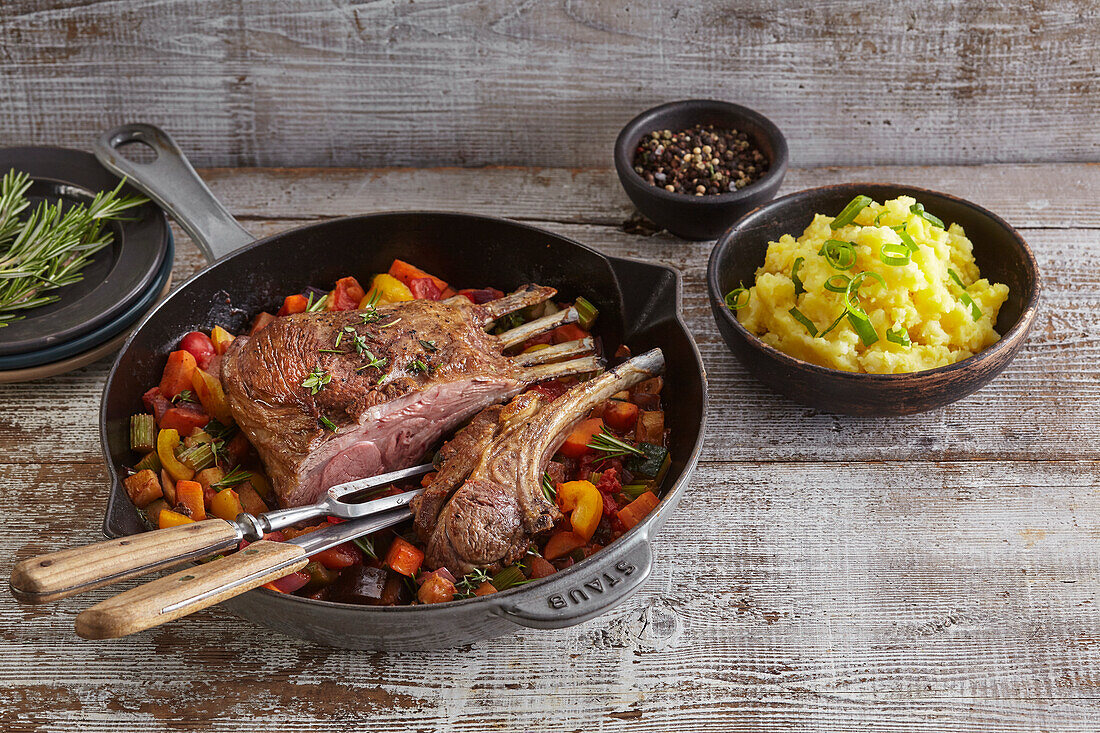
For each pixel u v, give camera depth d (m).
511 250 1.04
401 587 0.89
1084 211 1.17
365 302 1.02
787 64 1.19
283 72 1.20
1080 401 1.03
